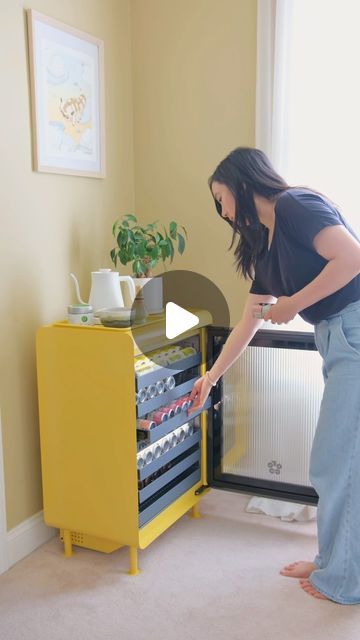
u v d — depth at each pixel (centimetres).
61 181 221
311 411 221
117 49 248
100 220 244
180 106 252
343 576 182
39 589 191
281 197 170
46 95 208
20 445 209
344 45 220
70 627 173
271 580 194
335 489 181
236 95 242
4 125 193
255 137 238
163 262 240
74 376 196
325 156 228
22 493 211
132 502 193
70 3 219
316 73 224
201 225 255
